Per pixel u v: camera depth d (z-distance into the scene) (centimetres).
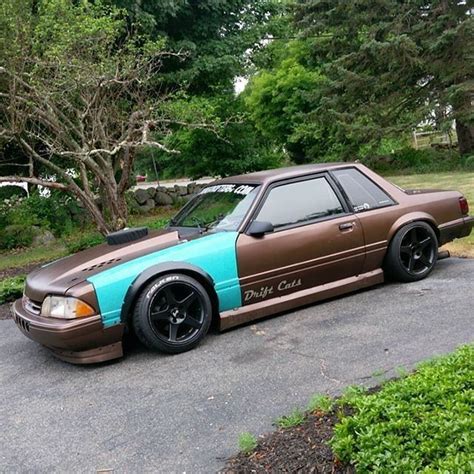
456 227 581
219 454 288
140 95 959
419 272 554
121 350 435
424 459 221
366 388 329
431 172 1648
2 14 768
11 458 314
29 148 838
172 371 407
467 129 1714
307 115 1775
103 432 330
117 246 488
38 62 761
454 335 403
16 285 690
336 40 1777
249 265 468
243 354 422
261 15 1469
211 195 552
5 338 544
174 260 441
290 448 275
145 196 1634
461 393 255
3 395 404
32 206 1360
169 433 318
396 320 451
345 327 450
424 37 1630
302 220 498
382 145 1930
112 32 848
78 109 873
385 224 534
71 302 410
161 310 432
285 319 488
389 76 1669
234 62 1330
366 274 534
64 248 1141
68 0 848
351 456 238
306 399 334
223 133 1590
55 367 448
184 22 1319
